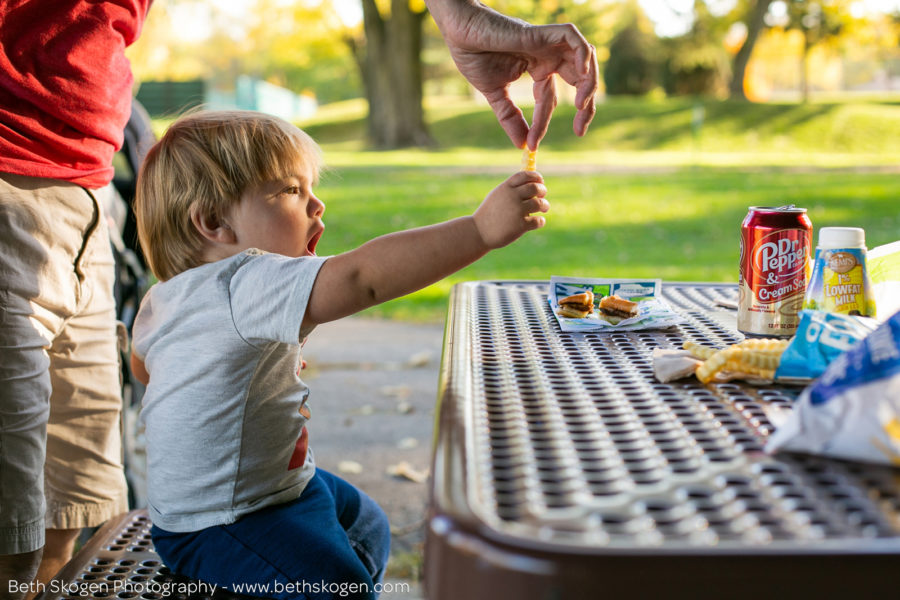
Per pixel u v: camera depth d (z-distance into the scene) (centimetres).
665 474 74
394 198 1208
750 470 75
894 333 79
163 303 144
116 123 176
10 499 154
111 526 158
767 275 136
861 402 77
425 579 65
